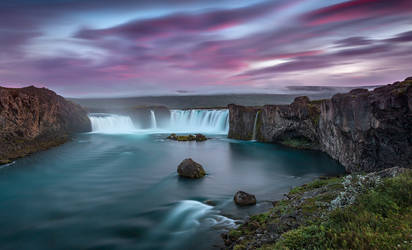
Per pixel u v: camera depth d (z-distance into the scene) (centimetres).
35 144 4684
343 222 792
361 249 625
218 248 1286
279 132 4922
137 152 4534
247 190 2339
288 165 3356
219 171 3127
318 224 884
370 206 845
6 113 4247
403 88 1808
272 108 5031
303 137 4612
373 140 2195
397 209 793
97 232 1595
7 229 1662
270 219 1392
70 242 1485
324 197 1277
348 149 2758
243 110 5822
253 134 5603
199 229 1545
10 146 4128
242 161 3706
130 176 2967
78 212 1928
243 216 1695
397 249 597
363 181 1026
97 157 4106
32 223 1745
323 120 3759
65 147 4984
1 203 2138
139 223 1711
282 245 790
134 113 8712
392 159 1977
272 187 2420
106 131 7681
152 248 1379
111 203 2106
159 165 3544
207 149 4766
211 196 2197
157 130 8131
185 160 2973
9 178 2914
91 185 2639
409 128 1783
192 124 8594
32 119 4872
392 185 929
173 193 2316
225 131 7350
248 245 1123
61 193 2394
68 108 6762
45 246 1447
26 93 4862
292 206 1406
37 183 2727
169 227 1625
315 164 3294
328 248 671
